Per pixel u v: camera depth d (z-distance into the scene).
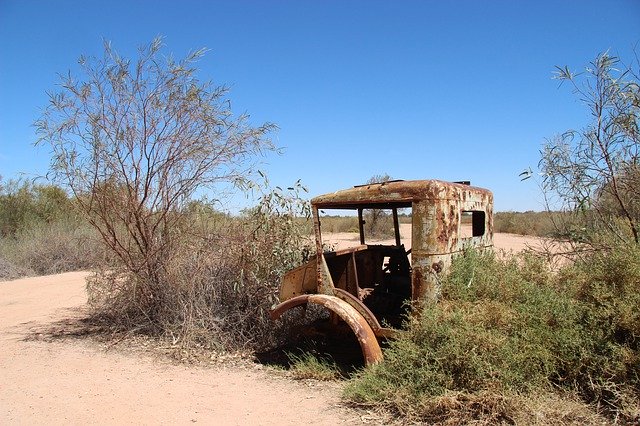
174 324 7.06
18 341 7.21
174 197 7.45
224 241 7.42
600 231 5.93
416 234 4.95
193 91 7.20
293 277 6.10
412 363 4.45
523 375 4.13
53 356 6.45
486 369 4.12
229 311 7.05
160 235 7.61
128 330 7.32
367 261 6.32
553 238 6.41
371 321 5.22
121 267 7.68
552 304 4.55
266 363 6.11
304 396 4.92
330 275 5.77
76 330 7.80
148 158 7.34
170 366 6.02
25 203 20.66
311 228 7.52
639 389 3.93
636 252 4.71
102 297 7.94
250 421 4.34
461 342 4.25
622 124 5.93
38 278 14.11
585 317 4.44
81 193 7.32
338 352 6.20
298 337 6.67
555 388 4.21
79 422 4.38
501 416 3.93
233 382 5.41
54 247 16.20
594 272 4.80
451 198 5.15
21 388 5.27
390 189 5.13
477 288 4.86
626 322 4.14
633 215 6.15
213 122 7.32
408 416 4.11
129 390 5.19
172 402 4.84
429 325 4.45
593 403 4.01
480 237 5.85
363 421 4.19
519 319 4.50
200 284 7.10
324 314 7.36
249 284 7.10
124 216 7.39
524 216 19.73
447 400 4.02
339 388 5.09
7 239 18.20
